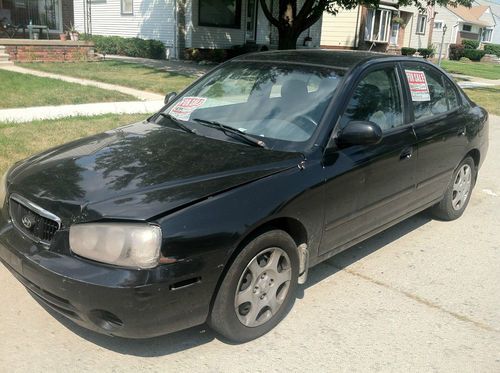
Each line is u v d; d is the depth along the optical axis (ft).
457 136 17.10
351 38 103.65
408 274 14.53
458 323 12.17
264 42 80.02
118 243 9.11
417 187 15.58
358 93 13.50
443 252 16.14
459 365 10.62
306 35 87.81
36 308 11.74
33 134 24.48
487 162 28.25
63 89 37.81
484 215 19.79
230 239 9.82
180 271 9.26
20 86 37.76
